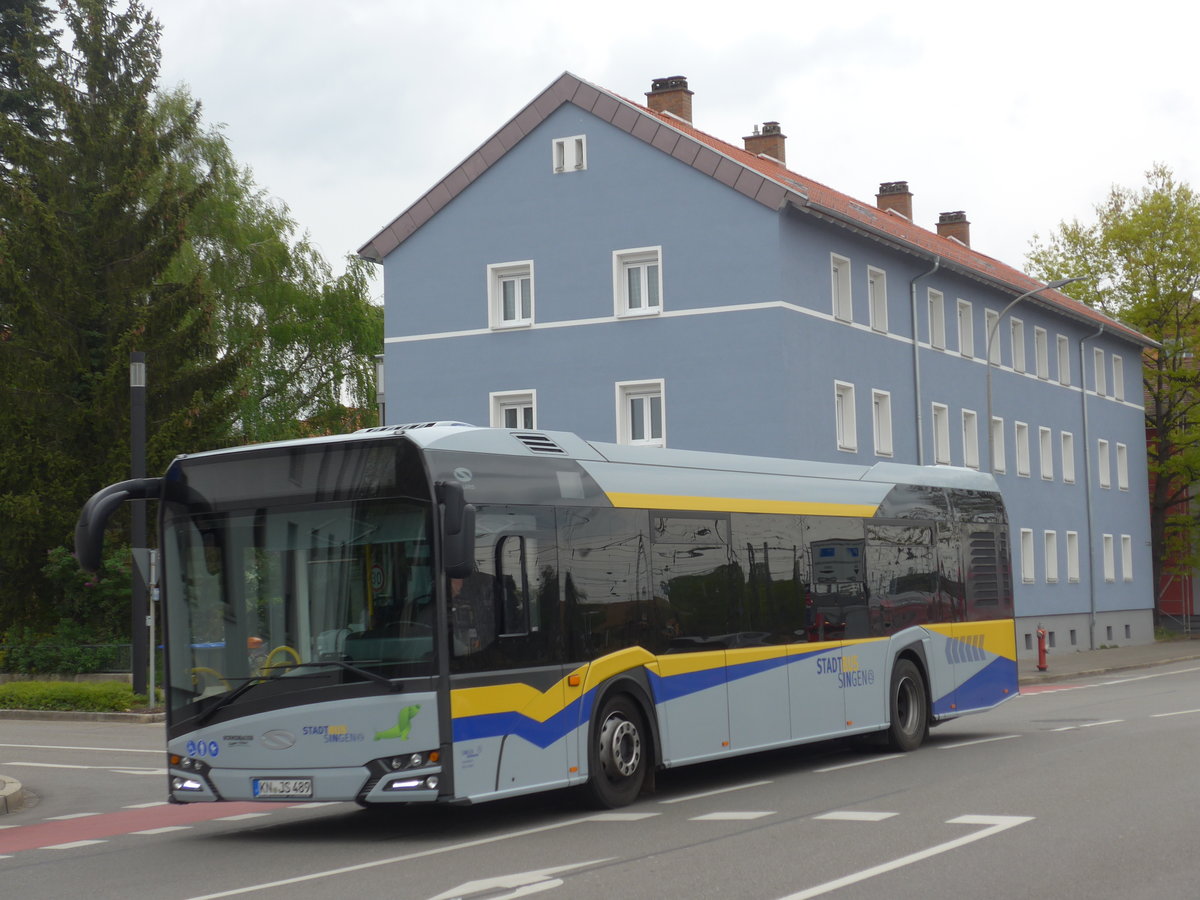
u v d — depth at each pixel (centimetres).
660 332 3691
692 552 1489
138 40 3869
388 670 1164
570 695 1292
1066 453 5522
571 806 1373
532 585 1269
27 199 3569
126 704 3006
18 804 1600
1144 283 6225
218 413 3622
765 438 3556
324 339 5141
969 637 2011
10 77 4322
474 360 3903
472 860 1059
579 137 3812
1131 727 2059
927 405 4328
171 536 1248
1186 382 6334
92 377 3606
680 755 1429
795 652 1628
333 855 1124
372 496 1188
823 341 3753
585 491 1355
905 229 4912
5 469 3481
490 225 3909
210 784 1209
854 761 1734
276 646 1200
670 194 3694
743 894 873
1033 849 1009
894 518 1872
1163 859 962
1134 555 6059
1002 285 4812
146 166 3794
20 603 3612
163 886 1004
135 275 3734
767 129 4856
